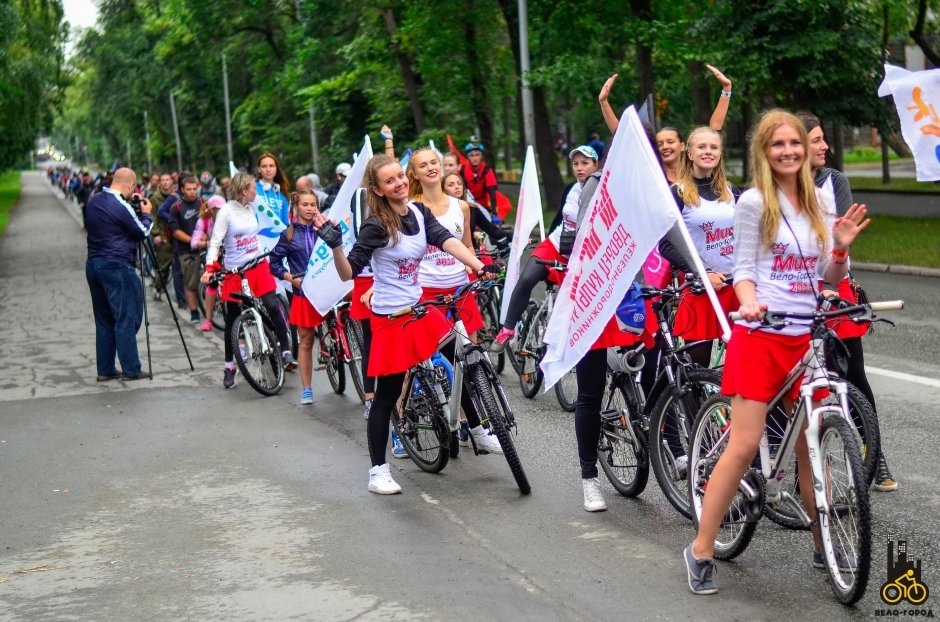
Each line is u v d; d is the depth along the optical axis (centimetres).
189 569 526
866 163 4850
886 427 710
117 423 874
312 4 3431
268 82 4478
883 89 861
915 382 832
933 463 628
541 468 675
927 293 1316
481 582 486
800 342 438
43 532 598
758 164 440
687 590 463
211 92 5556
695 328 591
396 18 3123
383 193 621
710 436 507
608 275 524
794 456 501
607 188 521
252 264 979
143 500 652
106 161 12288
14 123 3338
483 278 625
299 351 920
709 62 2048
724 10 2012
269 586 496
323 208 1544
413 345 626
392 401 644
